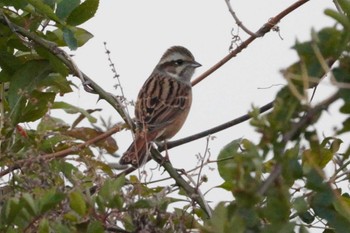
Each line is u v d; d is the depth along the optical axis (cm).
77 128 1315
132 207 1028
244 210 775
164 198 1082
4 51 1277
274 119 786
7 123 1206
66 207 1025
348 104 797
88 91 1246
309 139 797
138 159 1216
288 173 780
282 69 810
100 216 1019
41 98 1270
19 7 1229
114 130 1297
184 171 1158
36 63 1273
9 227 988
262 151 786
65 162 1162
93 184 1131
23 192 1066
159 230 1047
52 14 1191
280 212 780
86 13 1214
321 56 796
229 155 1147
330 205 890
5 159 1138
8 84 1356
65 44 1302
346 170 1054
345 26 795
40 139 1205
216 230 772
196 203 1112
